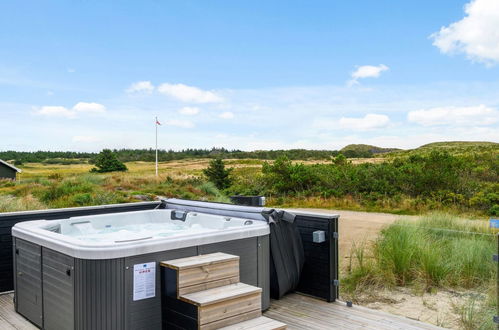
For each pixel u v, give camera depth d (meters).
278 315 3.64
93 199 13.52
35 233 3.38
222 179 20.84
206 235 3.29
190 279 2.84
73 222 4.71
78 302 2.79
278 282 3.90
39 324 3.33
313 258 4.12
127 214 5.24
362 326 3.38
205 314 2.63
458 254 4.85
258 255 3.69
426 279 4.73
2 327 3.40
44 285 3.22
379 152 39.72
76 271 2.79
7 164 28.81
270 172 18.42
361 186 15.58
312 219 4.12
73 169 57.12
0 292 4.29
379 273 4.90
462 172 14.93
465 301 4.14
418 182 14.28
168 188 18.89
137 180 21.17
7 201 11.23
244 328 2.72
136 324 2.85
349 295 4.48
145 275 2.90
